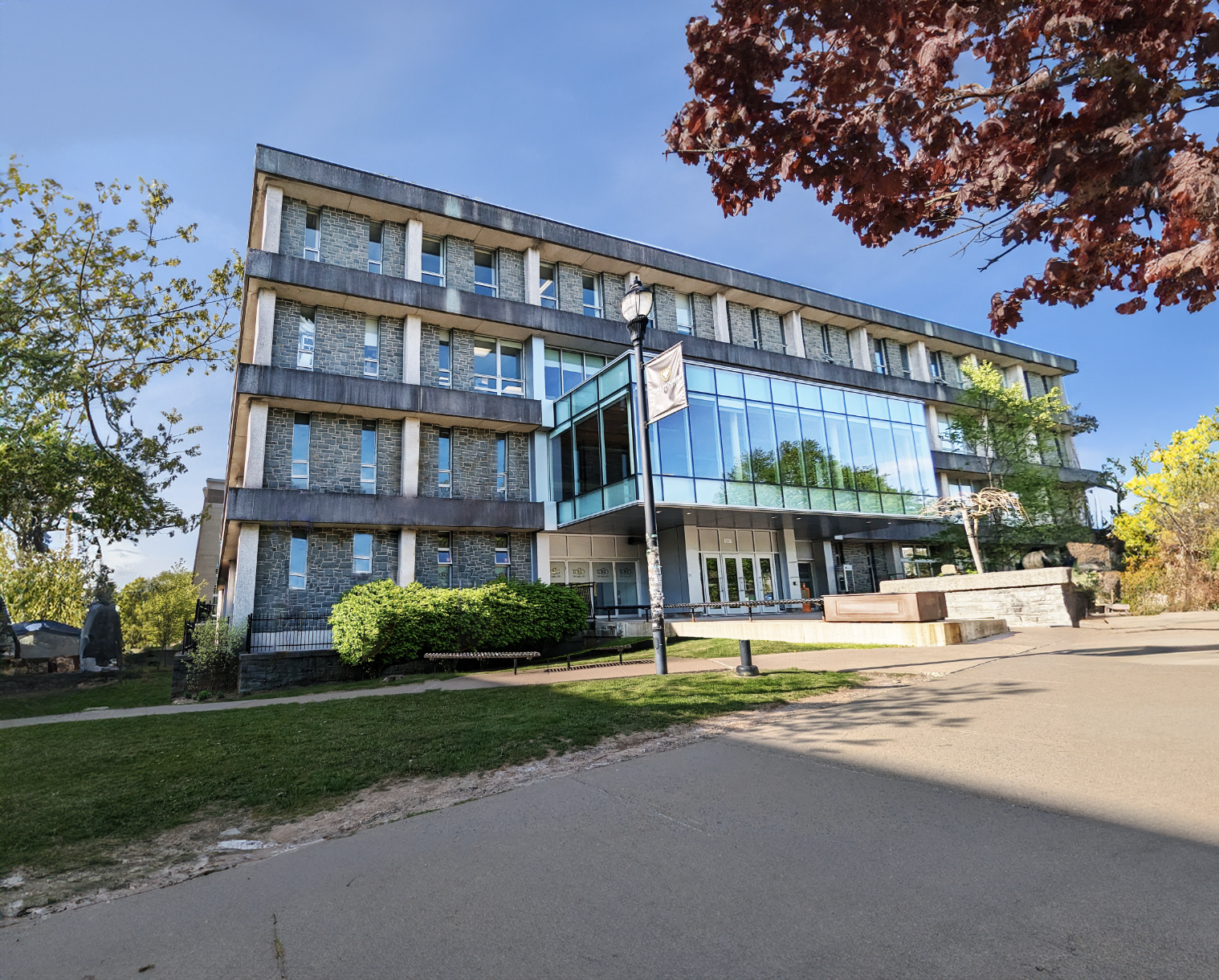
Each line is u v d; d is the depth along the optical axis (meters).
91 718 10.41
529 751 6.06
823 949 2.60
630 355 19.89
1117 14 3.59
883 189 4.26
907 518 24.25
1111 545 30.89
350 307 21.41
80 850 4.37
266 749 6.92
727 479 20.59
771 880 3.23
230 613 20.06
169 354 20.12
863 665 10.25
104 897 3.61
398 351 22.05
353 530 20.27
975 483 36.72
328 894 3.42
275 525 19.05
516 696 9.44
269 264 19.50
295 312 20.72
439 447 22.45
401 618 16.25
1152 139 3.34
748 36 4.12
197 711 10.73
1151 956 2.39
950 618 17.55
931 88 3.90
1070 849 3.32
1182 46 3.62
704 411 20.62
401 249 22.70
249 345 23.75
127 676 20.70
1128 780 4.22
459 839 4.07
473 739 6.62
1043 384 41.97
